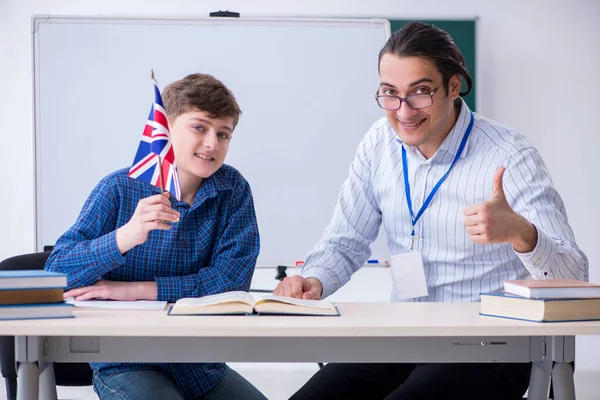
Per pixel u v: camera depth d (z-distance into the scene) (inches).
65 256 69.9
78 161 150.6
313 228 156.2
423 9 181.2
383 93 75.3
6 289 58.2
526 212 73.4
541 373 67.8
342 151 156.1
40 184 150.4
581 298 59.8
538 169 76.1
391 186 82.6
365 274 169.0
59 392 157.8
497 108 184.4
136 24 150.0
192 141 71.9
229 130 74.4
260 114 154.1
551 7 184.1
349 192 87.7
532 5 183.5
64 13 173.6
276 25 153.0
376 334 56.0
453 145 77.7
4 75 172.7
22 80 173.0
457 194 77.8
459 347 61.8
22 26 172.9
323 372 75.4
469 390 67.3
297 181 155.6
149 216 65.6
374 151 85.4
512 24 183.3
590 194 187.6
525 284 61.1
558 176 186.7
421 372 69.2
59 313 58.9
